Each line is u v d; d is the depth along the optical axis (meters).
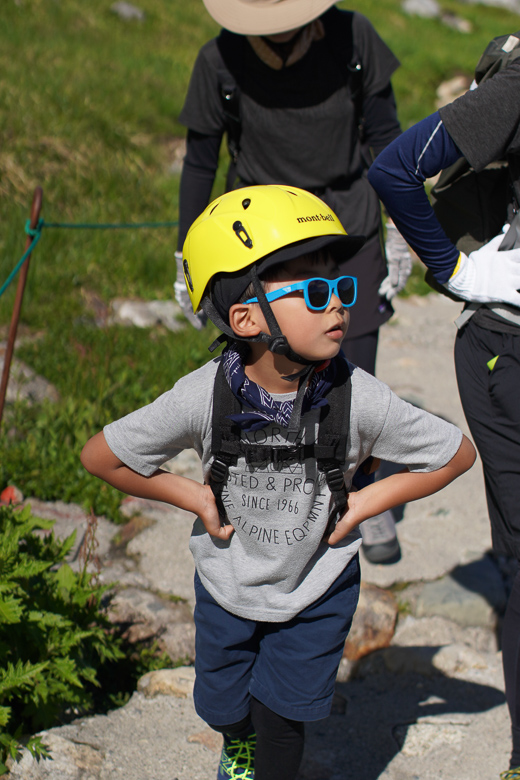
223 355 1.83
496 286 2.21
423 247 2.21
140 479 1.91
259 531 1.90
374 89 3.02
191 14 13.46
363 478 2.04
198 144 3.25
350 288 1.76
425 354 5.83
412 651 3.00
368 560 3.48
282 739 2.03
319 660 1.98
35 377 4.56
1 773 2.23
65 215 6.68
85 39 10.62
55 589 2.71
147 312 5.70
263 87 2.98
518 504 2.32
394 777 2.47
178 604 3.20
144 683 2.77
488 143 2.02
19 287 3.26
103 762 2.40
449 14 19.70
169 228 6.91
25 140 7.30
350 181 3.12
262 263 1.72
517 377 2.24
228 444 1.80
